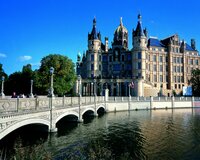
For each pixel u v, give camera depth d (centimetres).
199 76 9388
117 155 1970
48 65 5900
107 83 8738
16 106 1666
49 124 2364
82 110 3716
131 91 8631
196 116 5022
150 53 10381
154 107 7138
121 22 10656
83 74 11800
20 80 7588
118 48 10138
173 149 2186
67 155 1841
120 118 4569
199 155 2005
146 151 2117
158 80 10475
